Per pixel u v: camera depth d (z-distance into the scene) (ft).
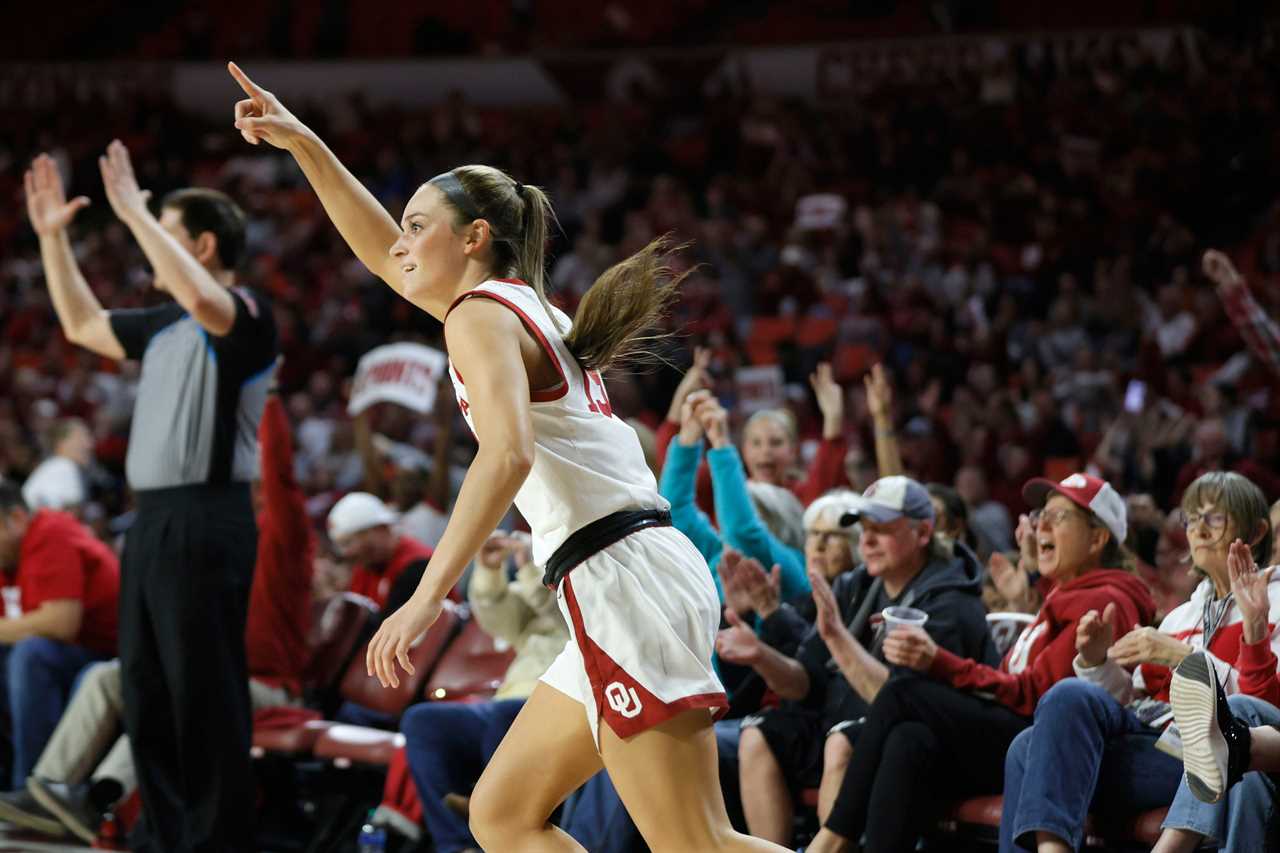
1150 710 18.07
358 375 37.76
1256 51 77.10
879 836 17.99
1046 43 83.97
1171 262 62.23
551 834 13.41
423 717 22.49
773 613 21.18
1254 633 16.48
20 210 83.46
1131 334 56.70
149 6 100.63
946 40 86.69
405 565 27.99
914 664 18.40
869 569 20.59
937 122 80.02
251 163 86.84
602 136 86.99
